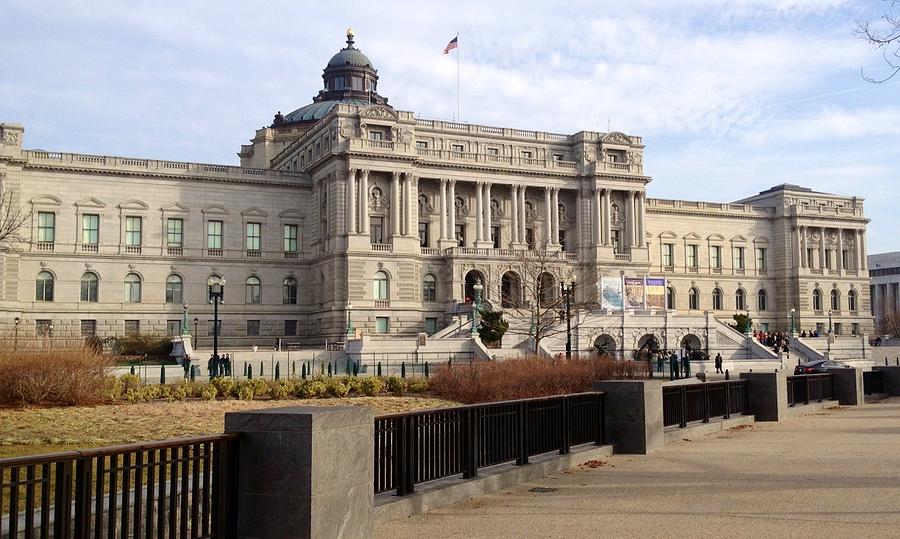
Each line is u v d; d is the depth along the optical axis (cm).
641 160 12825
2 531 1358
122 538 1298
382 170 10969
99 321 10444
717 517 1795
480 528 1759
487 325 9488
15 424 3200
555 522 1802
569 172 12394
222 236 11212
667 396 3247
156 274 10794
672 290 14150
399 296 10894
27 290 10125
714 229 14625
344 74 14762
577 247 12481
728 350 10469
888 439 3141
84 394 4069
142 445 1327
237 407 4059
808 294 14775
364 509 1584
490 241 11844
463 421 2150
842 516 1775
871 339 14675
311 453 1437
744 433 3500
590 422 2800
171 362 8462
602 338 10031
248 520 1461
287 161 13038
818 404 4812
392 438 1930
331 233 10912
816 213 14938
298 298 11581
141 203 10775
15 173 9912
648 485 2222
